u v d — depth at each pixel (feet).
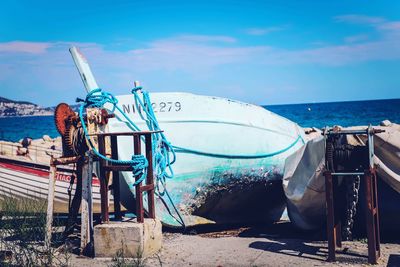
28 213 26.53
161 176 26.53
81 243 22.67
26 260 20.79
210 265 20.44
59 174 31.60
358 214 23.80
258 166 29.76
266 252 22.25
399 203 23.27
